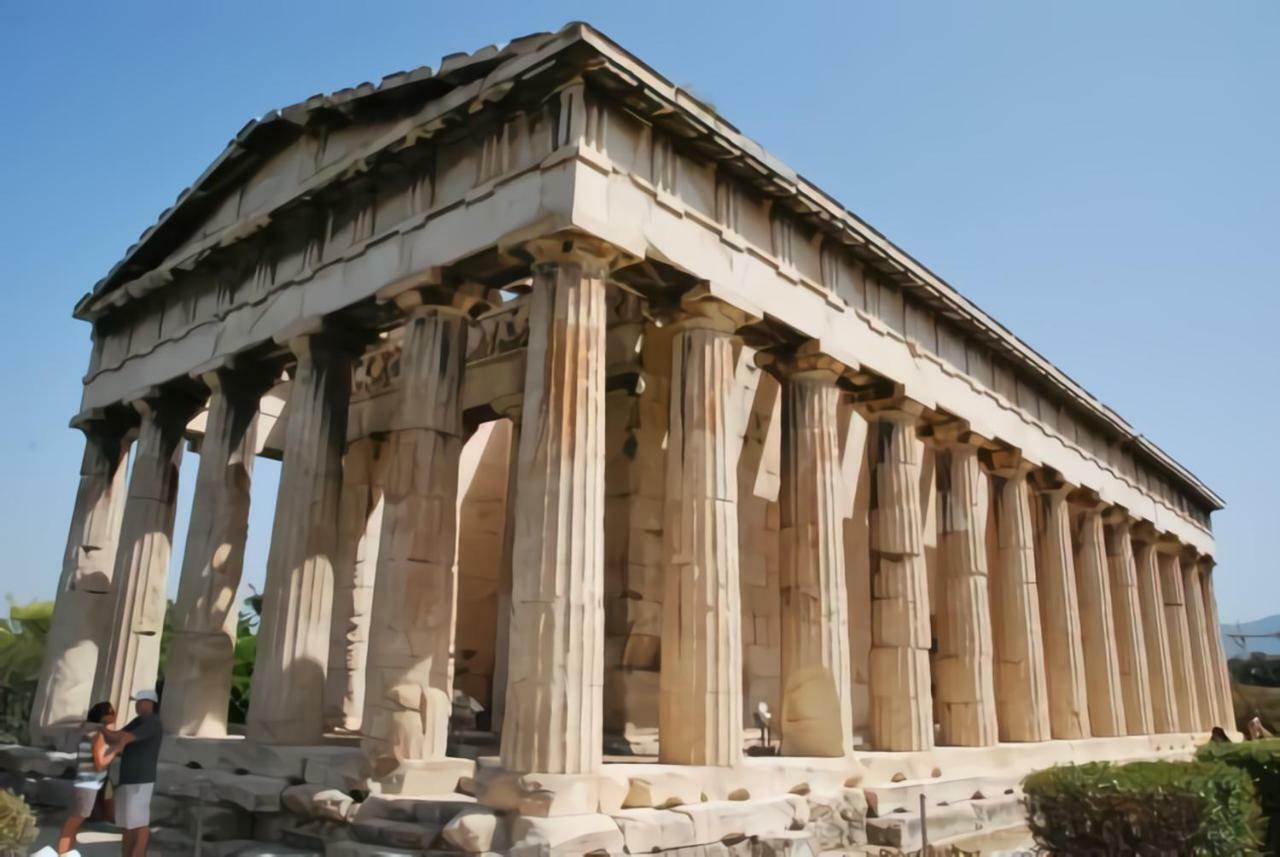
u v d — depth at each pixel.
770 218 17.03
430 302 15.26
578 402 13.07
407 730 13.39
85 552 22.83
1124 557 32.50
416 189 15.99
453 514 14.81
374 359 24.17
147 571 20.94
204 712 18.12
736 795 13.70
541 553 12.52
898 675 19.00
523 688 12.14
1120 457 32.38
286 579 16.42
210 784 14.70
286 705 15.91
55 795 18.11
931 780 18.06
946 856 14.17
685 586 14.50
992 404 23.88
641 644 17.27
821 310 17.80
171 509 21.73
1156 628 34.41
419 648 13.85
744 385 21.11
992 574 28.91
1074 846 11.02
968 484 22.72
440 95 16.34
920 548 19.95
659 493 18.05
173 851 13.59
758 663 20.22
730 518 14.91
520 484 12.99
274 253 19.02
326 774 13.88
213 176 20.62
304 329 17.23
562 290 13.42
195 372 20.22
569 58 13.39
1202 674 39.16
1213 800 10.68
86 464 23.61
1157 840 10.60
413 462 14.61
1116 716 28.55
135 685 20.34
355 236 17.02
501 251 13.84
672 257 14.55
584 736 12.07
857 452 24.67
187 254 21.05
